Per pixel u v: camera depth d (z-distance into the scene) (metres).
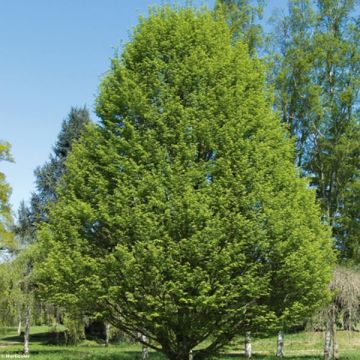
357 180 23.73
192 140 13.51
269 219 12.89
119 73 15.04
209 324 12.60
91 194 13.98
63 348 33.16
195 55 14.41
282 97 24.75
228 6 25.75
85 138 15.19
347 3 24.92
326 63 24.69
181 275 11.87
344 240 23.67
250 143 13.77
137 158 13.52
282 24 26.08
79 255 13.07
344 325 20.92
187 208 12.34
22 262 29.02
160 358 26.28
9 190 27.53
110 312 13.72
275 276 13.06
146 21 15.76
